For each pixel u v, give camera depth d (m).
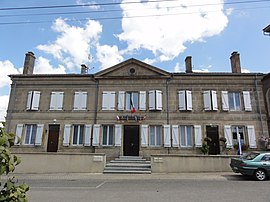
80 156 13.50
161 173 12.98
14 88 18.45
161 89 17.88
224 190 8.19
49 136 17.58
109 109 17.66
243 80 17.75
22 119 17.78
